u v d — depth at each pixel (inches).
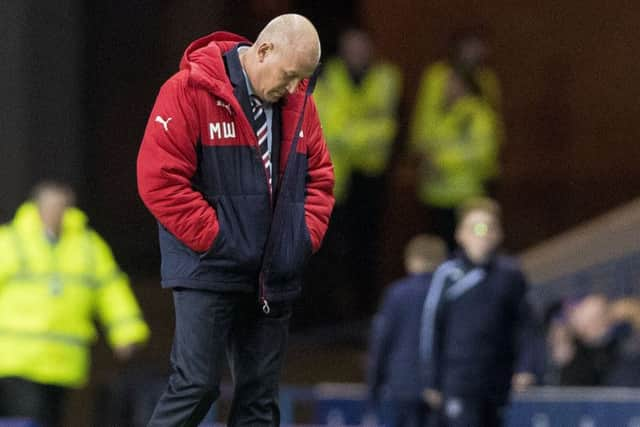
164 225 850.8
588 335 1713.8
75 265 1551.4
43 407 1535.4
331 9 2413.9
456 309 1562.5
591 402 1565.0
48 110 2160.4
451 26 2513.5
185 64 851.4
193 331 857.5
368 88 2130.9
